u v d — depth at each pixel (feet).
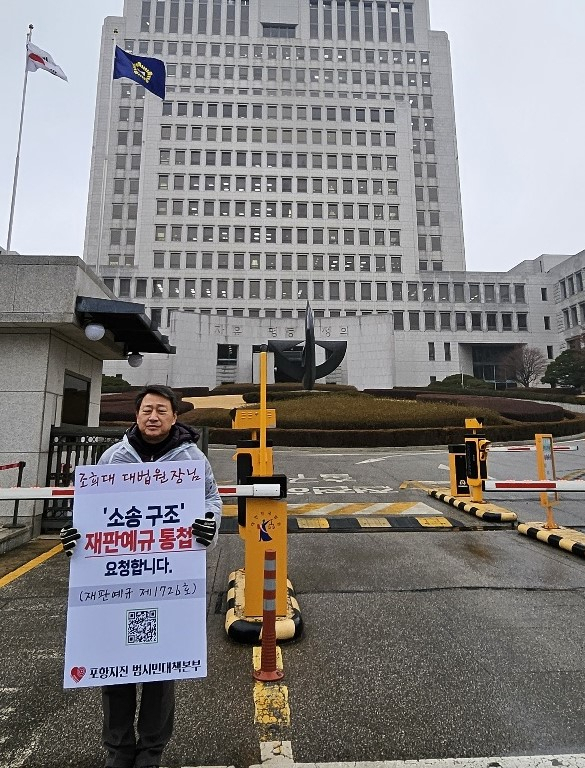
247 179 163.53
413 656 10.50
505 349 167.02
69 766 7.21
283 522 12.01
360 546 19.36
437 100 186.39
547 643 11.12
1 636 11.32
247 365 134.41
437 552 18.54
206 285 155.63
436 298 162.71
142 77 55.57
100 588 7.02
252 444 12.89
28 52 44.57
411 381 157.17
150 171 160.15
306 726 8.10
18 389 20.66
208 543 7.23
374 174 168.04
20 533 19.11
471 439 26.96
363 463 48.73
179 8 177.99
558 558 17.83
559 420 86.74
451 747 7.59
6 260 20.33
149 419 7.59
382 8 190.39
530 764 7.22
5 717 8.34
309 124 169.27
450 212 178.60
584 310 152.66
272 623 9.75
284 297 157.89
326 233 162.91
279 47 179.52
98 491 7.32
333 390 113.80
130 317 21.29
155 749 6.61
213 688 9.23
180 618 7.06
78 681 6.70
